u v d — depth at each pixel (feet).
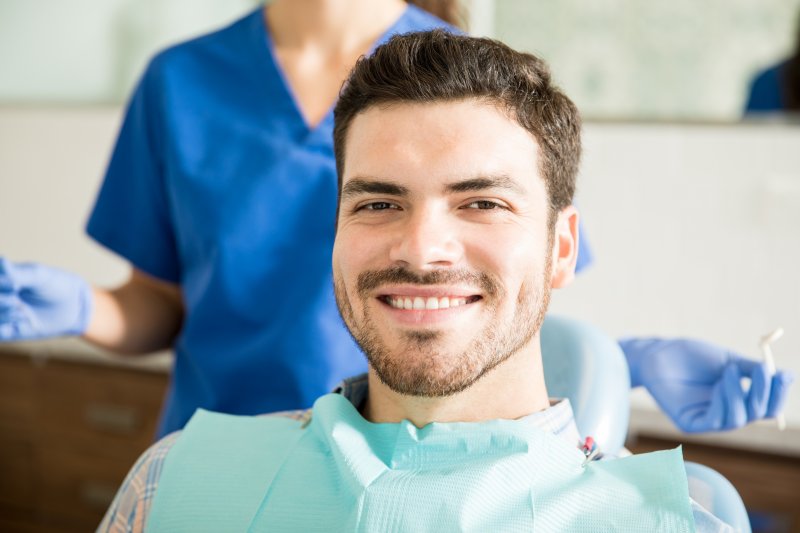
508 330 2.43
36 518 6.23
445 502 2.32
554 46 5.64
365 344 2.47
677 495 2.32
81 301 3.78
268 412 3.67
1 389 6.16
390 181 2.43
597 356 3.10
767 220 5.35
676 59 5.45
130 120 4.01
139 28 6.73
